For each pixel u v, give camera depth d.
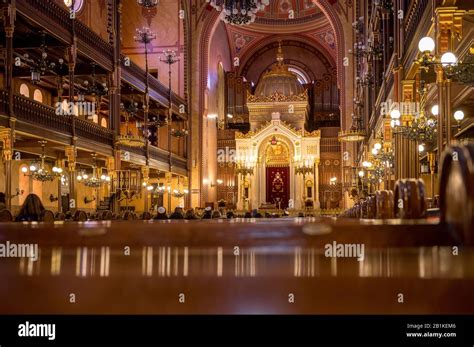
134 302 1.48
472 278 1.37
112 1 25.16
